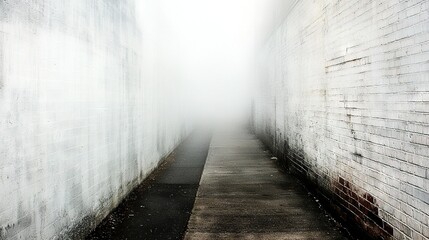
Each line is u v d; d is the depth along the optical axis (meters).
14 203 2.84
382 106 3.60
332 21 5.10
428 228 2.85
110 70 5.38
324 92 5.53
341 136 4.77
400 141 3.26
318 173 5.93
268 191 6.64
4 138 2.72
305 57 6.76
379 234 3.68
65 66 3.80
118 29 5.78
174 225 4.89
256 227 4.76
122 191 5.98
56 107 3.58
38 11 3.22
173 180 7.71
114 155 5.54
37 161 3.20
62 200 3.71
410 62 3.08
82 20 4.28
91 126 4.57
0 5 2.67
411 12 3.04
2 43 2.70
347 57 4.53
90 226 4.51
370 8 3.84
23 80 2.98
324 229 4.66
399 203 3.28
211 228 4.74
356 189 4.28
